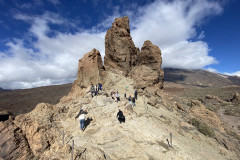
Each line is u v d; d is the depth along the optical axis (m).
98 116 15.50
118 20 42.53
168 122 19.55
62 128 13.61
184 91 135.25
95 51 31.44
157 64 40.84
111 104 18.55
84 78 30.25
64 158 8.64
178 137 14.90
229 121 43.19
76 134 12.45
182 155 11.22
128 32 43.41
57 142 11.64
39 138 11.98
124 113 16.42
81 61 31.45
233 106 64.25
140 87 33.25
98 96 21.05
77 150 9.43
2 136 11.87
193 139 17.70
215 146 18.83
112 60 39.94
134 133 13.32
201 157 12.06
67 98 24.61
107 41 41.09
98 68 30.92
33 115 14.30
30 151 11.63
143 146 11.70
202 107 34.53
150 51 41.41
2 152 10.99
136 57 44.78
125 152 10.55
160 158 10.55
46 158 9.45
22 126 13.16
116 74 35.97
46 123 13.40
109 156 9.85
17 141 11.82
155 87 36.56
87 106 17.31
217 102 74.44
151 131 13.89
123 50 39.50
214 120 31.64
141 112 18.58
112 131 12.92
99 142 11.29
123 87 31.61
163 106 27.91
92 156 9.16
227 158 16.20
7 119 14.13
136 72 38.44
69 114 15.66
